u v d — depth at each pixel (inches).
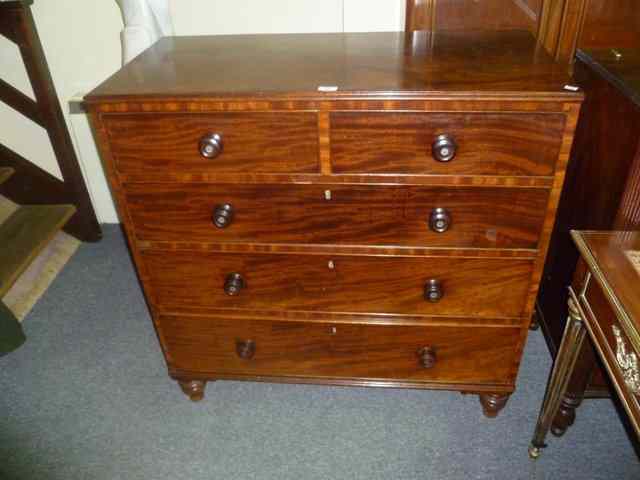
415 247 53.1
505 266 53.5
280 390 72.4
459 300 56.7
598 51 61.7
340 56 54.7
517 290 55.2
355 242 53.5
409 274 55.3
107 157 50.6
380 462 62.9
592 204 60.0
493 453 63.2
